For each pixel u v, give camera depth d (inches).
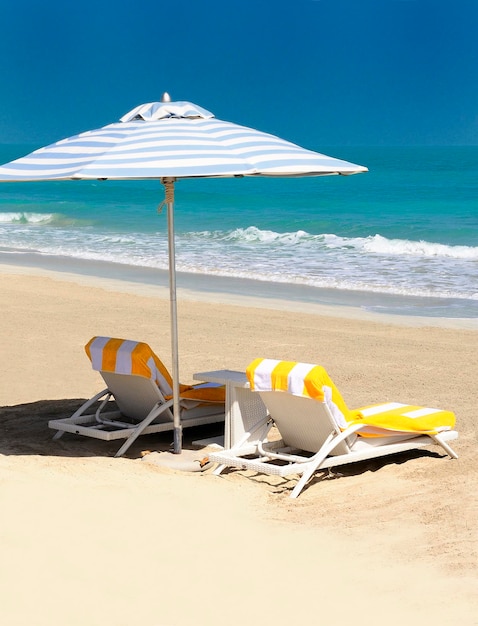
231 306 558.6
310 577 163.0
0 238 1148.5
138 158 208.5
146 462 240.1
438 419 247.9
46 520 184.9
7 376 364.2
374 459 249.1
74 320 495.2
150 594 153.3
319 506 207.8
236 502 207.9
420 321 507.2
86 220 1418.6
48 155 227.5
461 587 157.1
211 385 274.8
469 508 200.1
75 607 146.7
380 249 932.6
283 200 1764.3
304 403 226.1
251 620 144.3
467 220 1296.8
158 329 469.4
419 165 3469.5
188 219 1391.5
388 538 184.1
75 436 274.7
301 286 664.4
